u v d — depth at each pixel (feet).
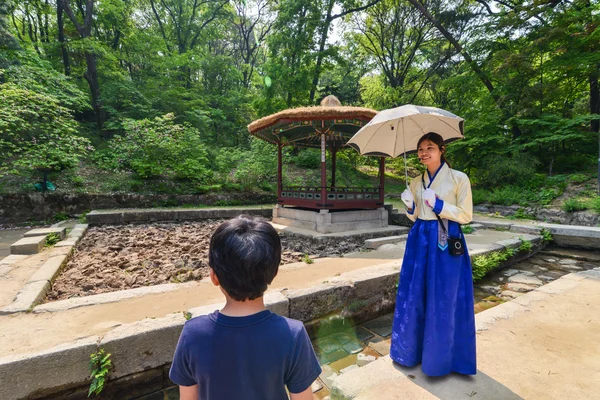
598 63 32.60
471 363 6.50
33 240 16.84
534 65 39.29
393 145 8.16
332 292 10.66
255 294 2.93
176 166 38.68
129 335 7.36
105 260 16.34
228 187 40.98
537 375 6.55
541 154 39.50
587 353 7.35
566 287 11.70
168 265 15.28
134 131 37.81
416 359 6.86
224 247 2.81
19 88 30.04
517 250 18.88
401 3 61.26
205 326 2.95
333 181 34.68
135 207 34.19
